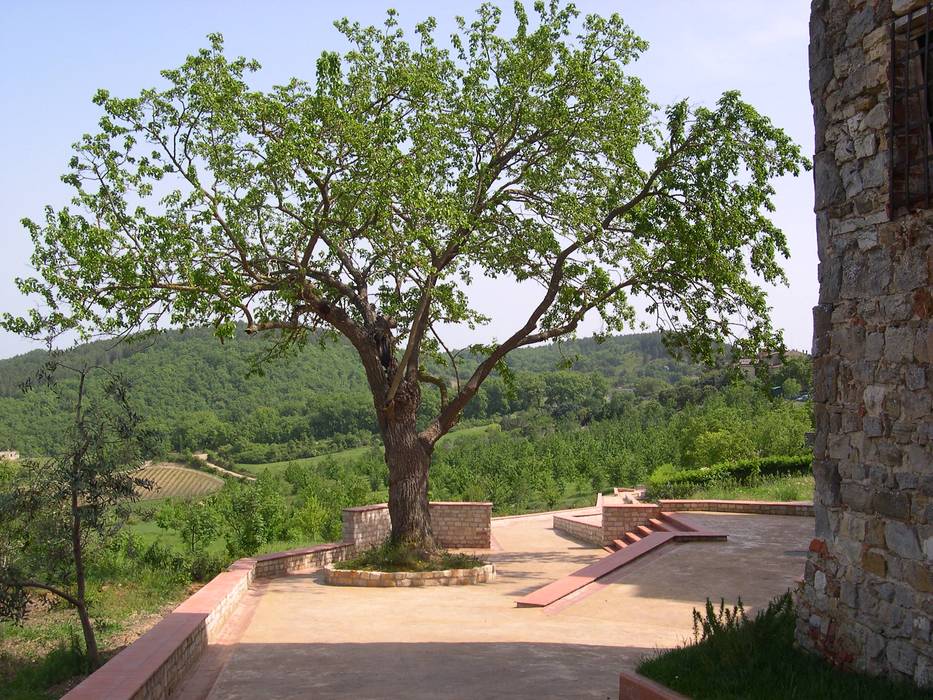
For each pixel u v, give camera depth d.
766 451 33.66
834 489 6.71
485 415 103.75
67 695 5.95
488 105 17.91
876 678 5.95
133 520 14.10
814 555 6.94
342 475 60.66
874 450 6.25
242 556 23.48
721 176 17.28
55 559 12.95
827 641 6.65
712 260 17.80
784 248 17.91
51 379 13.02
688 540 15.81
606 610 11.51
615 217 18.69
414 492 17.95
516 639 10.02
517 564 19.44
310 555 18.84
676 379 134.00
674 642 9.46
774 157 17.33
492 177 18.19
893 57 6.12
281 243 17.42
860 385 6.44
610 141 17.86
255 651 9.86
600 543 22.23
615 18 17.48
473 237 17.83
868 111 6.42
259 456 89.50
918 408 5.81
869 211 6.39
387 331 18.69
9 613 12.50
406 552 16.98
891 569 6.00
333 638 10.70
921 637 5.66
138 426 13.14
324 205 16.61
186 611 10.03
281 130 16.30
